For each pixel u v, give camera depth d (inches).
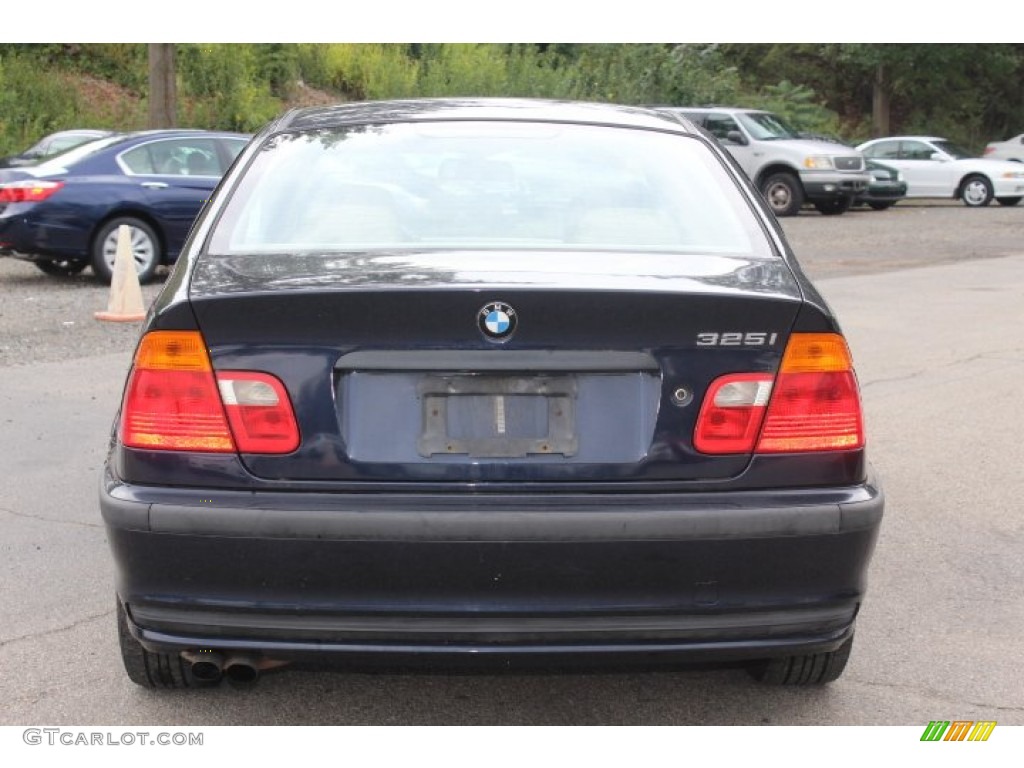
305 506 109.7
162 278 521.3
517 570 109.4
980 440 258.4
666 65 1259.8
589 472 112.2
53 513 204.7
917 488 224.1
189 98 1063.0
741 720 135.0
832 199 919.7
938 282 533.0
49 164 490.3
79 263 518.6
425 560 109.0
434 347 111.7
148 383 113.8
